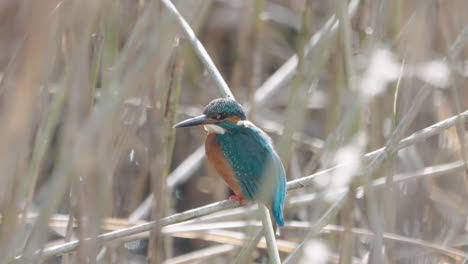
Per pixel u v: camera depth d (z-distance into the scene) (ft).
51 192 20.30
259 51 43.50
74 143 20.79
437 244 38.14
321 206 25.22
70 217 30.89
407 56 28.37
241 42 47.06
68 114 21.24
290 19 56.75
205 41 57.62
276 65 59.11
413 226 37.60
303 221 42.19
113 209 40.16
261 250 44.24
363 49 32.71
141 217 42.55
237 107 37.29
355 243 39.04
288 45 58.59
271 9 57.26
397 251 37.01
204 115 37.01
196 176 54.85
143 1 35.09
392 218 32.32
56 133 37.52
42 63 19.44
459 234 40.04
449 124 29.37
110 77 22.72
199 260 38.75
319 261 24.90
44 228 20.31
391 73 24.22
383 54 24.66
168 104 33.86
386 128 36.35
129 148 43.70
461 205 39.40
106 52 30.63
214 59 56.70
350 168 24.16
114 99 20.02
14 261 24.21
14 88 19.94
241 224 34.63
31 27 19.07
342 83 38.09
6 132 19.61
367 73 24.23
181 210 53.67
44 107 26.63
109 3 30.48
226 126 36.81
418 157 39.99
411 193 37.63
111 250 35.70
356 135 25.59
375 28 28.22
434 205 38.86
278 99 54.80
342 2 27.78
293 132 27.63
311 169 39.06
